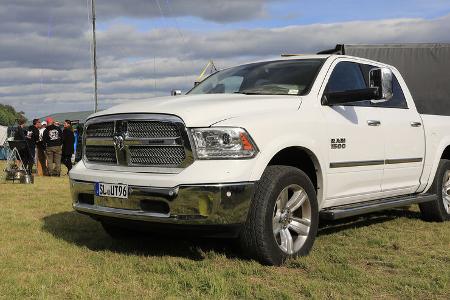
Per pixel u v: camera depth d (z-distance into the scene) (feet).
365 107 18.43
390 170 19.07
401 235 19.03
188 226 13.48
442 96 34.22
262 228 13.91
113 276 13.43
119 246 16.97
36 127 53.83
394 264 14.85
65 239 17.92
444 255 16.01
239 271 13.73
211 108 14.30
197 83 20.86
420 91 34.12
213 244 16.80
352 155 17.11
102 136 15.56
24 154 49.70
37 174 53.42
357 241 17.94
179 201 13.38
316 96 16.55
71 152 53.11
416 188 20.99
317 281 13.12
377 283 13.11
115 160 15.16
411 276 13.87
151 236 18.22
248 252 14.26
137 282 12.95
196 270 13.80
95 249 16.58
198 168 13.42
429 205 21.77
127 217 14.30
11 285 12.55
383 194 19.06
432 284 13.08
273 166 14.74
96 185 15.03
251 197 13.71
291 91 16.83
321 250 16.33
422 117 21.30
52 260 15.02
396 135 19.27
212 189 13.17
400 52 33.91
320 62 17.87
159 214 13.75
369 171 17.98
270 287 12.67
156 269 13.94
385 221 22.13
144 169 14.34
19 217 22.52
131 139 14.57
